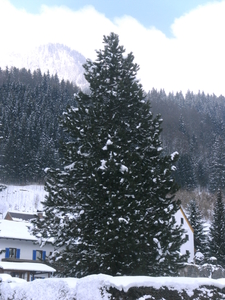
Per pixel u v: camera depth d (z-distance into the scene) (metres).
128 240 12.43
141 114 16.05
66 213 14.73
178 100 183.25
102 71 17.16
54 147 105.88
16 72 181.25
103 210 13.62
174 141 130.62
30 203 83.00
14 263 33.00
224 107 180.88
